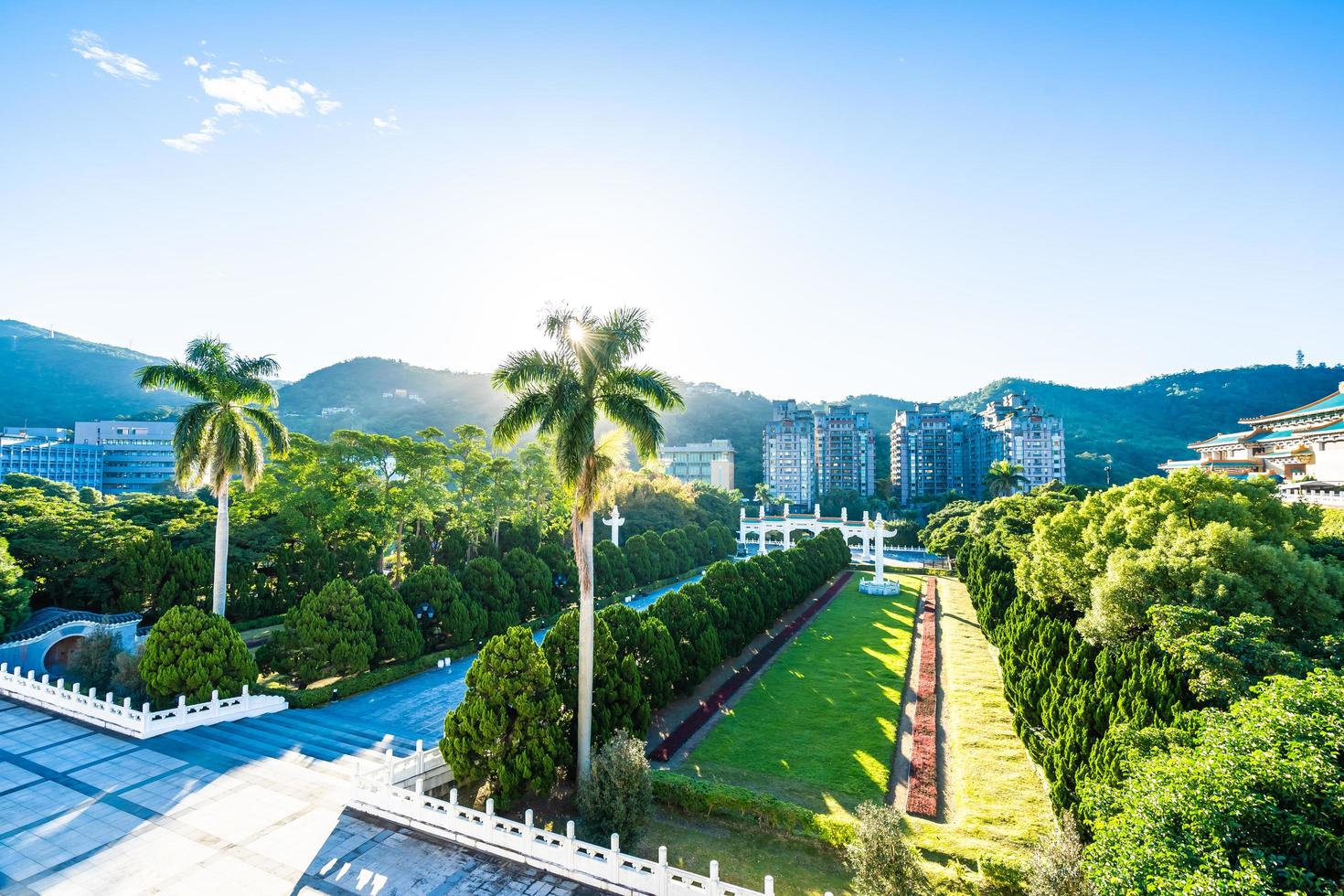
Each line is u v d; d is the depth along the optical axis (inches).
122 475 4473.4
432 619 1337.4
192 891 560.1
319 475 1654.8
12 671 1148.5
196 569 1477.6
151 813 692.7
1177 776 416.5
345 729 959.0
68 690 1014.4
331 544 1749.5
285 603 1609.3
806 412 5762.8
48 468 4232.3
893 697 1141.7
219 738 907.4
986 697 1136.8
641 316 834.8
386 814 693.3
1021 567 1251.8
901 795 791.7
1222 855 364.5
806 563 2091.5
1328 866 360.2
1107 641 846.5
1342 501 1569.9
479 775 733.9
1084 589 1028.5
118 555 1396.4
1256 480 998.4
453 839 655.1
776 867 636.1
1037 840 595.2
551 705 754.8
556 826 705.0
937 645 1533.0
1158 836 399.5
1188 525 905.5
